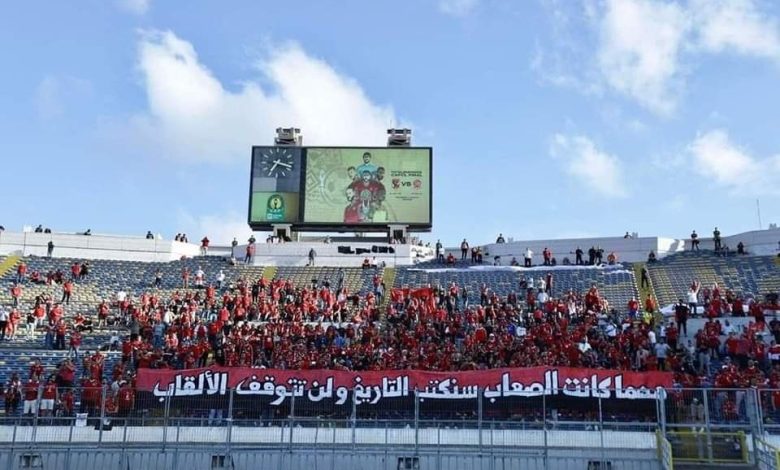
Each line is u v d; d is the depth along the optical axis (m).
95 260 49.28
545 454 22.22
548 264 48.59
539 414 23.84
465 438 22.72
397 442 22.83
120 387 24.61
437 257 51.66
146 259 51.69
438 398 24.31
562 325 33.25
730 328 31.94
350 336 33.28
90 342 35.53
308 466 22.64
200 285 45.69
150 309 38.38
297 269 49.50
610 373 23.78
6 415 23.92
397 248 50.78
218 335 33.34
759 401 21.20
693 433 21.41
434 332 33.12
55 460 22.44
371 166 49.78
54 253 50.16
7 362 32.03
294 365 28.77
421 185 49.50
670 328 30.81
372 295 40.84
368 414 24.34
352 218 49.34
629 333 30.64
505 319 35.16
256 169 50.06
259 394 24.47
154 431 22.88
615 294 42.69
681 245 49.62
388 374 24.52
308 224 49.44
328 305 38.97
